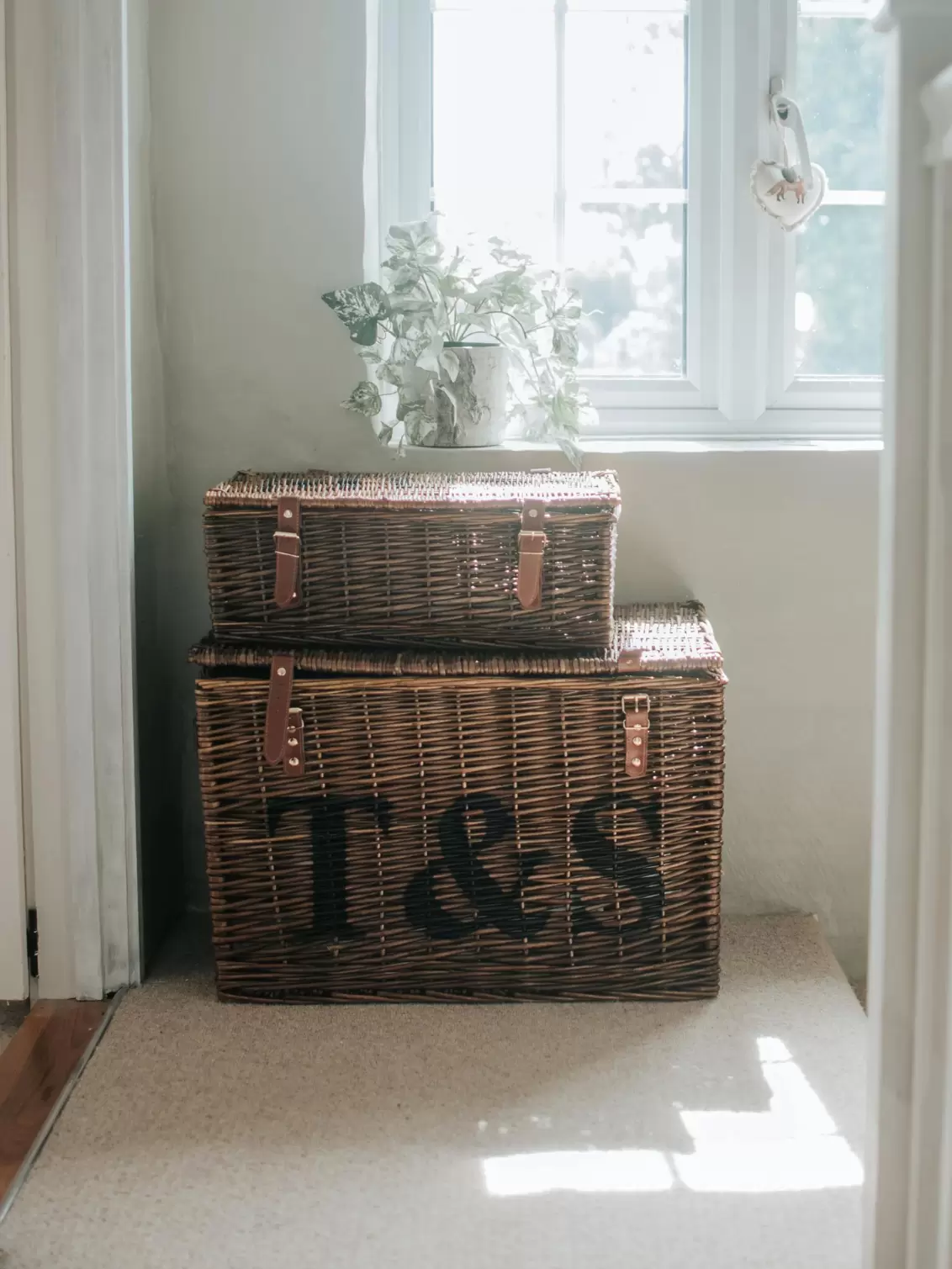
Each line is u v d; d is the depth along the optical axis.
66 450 2.07
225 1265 1.49
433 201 2.57
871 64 2.52
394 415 2.56
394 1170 1.67
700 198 2.53
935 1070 1.23
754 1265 1.49
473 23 2.53
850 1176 1.66
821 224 2.56
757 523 2.41
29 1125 1.78
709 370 2.57
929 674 1.20
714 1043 2.00
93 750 2.12
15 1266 1.49
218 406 2.43
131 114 2.24
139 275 2.29
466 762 2.08
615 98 2.55
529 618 2.09
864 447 2.44
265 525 2.08
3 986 2.16
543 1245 1.52
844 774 2.47
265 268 2.39
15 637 2.09
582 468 2.40
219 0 2.33
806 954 2.31
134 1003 2.14
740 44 2.47
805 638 2.44
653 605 2.42
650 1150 1.71
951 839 1.19
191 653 2.07
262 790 2.09
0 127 2.00
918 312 1.18
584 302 2.59
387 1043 2.00
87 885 2.15
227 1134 1.75
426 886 2.11
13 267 2.03
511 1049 1.98
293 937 2.13
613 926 2.12
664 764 2.07
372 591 2.09
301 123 2.36
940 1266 1.23
